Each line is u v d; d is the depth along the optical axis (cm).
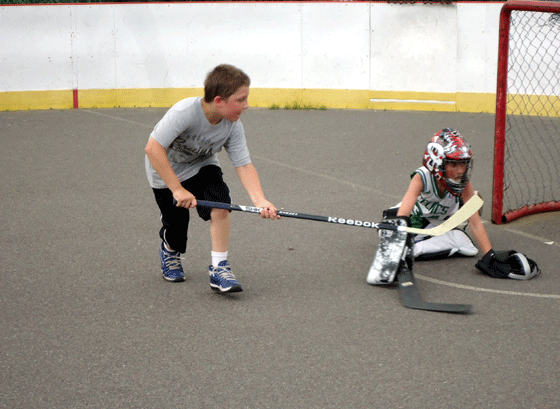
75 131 869
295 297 370
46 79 1030
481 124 896
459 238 433
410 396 269
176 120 334
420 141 805
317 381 282
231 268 416
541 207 534
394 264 377
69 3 1016
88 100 1047
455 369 290
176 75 1049
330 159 722
